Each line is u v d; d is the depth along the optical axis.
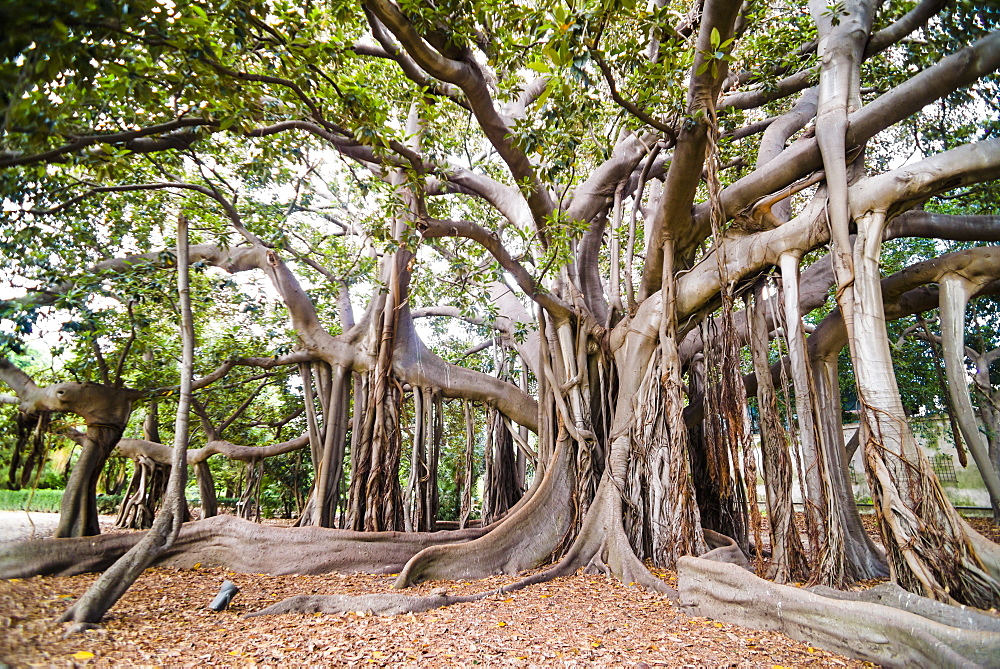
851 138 7.23
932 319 14.45
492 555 8.80
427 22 6.70
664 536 8.52
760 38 9.61
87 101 6.24
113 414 9.48
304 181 12.98
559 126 8.18
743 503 10.11
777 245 7.56
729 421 7.71
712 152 7.23
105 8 4.26
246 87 7.20
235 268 11.77
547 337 11.09
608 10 5.68
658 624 5.61
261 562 8.88
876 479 5.79
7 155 5.74
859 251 6.47
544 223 9.82
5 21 3.22
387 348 10.93
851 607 4.61
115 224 10.20
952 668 3.69
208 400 14.09
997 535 12.11
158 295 9.40
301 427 16.50
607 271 14.95
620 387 9.95
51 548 7.83
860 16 7.64
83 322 8.48
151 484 13.11
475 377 12.25
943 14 7.83
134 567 5.45
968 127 9.96
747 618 5.48
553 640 4.99
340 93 7.43
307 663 4.34
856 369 6.21
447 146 11.70
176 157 9.38
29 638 4.50
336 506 10.75
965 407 6.66
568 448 10.25
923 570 5.25
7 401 10.04
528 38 7.48
